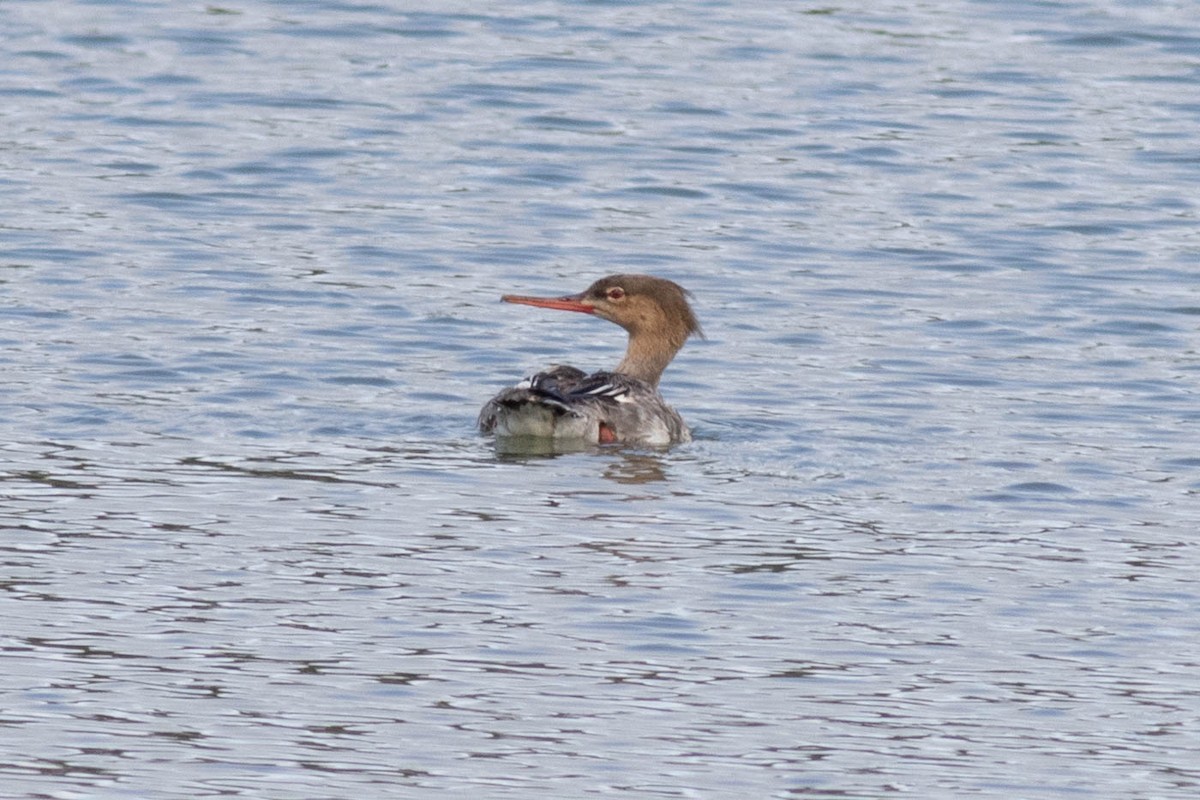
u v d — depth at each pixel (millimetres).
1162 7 33500
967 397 18484
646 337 18906
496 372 19156
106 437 16219
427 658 12031
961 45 31438
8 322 19609
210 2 32719
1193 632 12852
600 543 14078
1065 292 21922
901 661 12281
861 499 15359
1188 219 24406
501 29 31734
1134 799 10602
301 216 23797
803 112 28156
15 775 10391
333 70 29406
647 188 25219
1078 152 26797
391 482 15336
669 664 12094
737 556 13930
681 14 32906
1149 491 15734
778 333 20484
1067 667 12266
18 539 13672
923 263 22812
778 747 11070
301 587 13031
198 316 20188
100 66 29172
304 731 11047
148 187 24516
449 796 10383
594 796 10438
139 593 12812
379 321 20422
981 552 14211
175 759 10648
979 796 10586
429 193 24797
